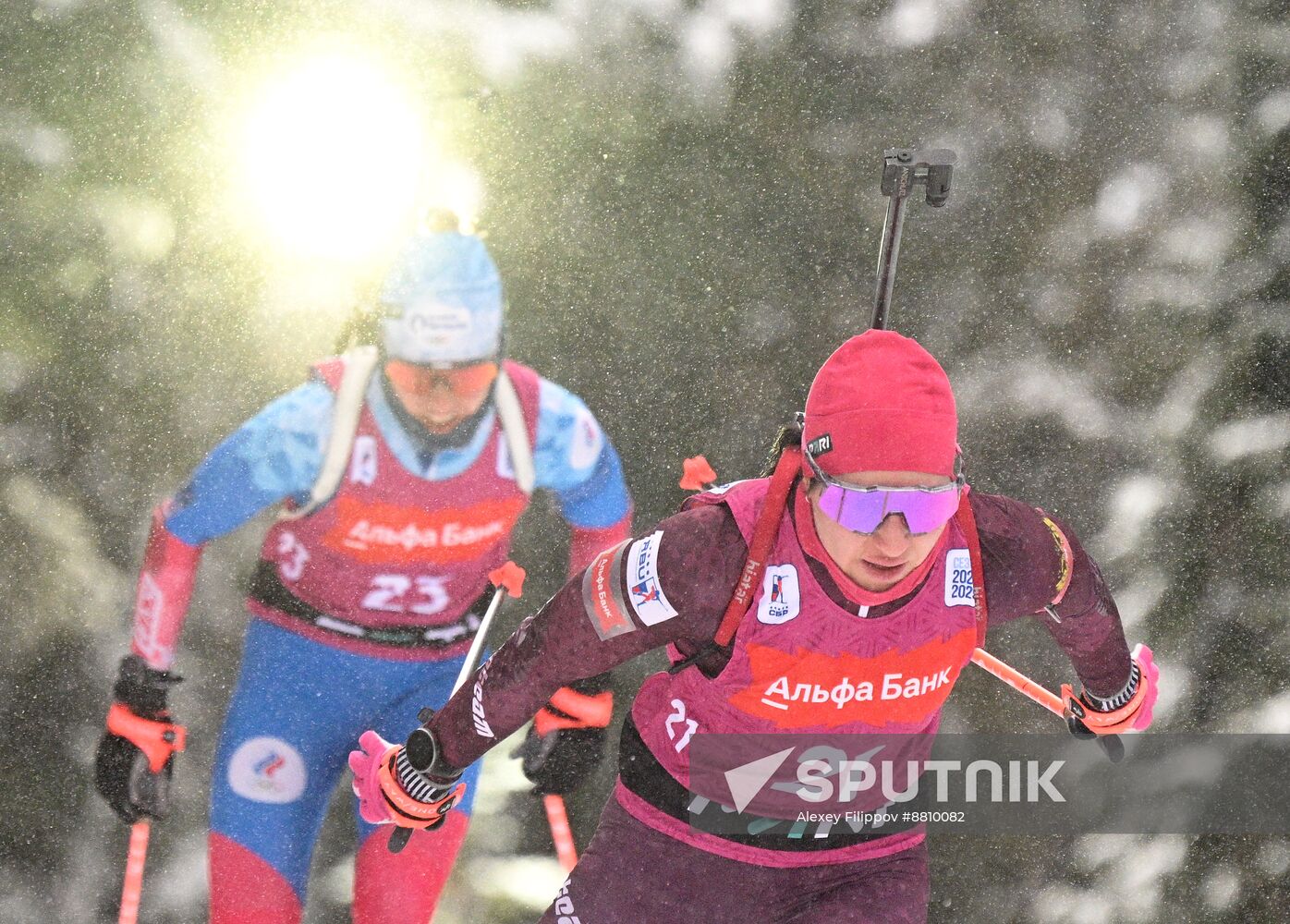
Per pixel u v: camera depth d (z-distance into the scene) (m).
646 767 6.80
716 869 6.77
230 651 13.56
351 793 12.78
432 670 10.55
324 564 10.35
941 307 16.02
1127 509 15.21
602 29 16.38
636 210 16.09
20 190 14.77
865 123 16.53
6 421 14.17
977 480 15.30
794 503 5.91
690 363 15.73
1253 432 15.47
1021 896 13.18
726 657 6.16
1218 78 16.50
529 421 10.70
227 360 14.69
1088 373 15.74
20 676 13.38
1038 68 16.58
